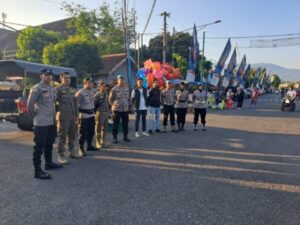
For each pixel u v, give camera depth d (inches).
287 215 179.8
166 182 236.5
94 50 1218.0
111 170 267.9
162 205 191.6
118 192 213.8
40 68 489.7
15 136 444.1
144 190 218.2
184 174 258.5
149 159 307.6
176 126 558.9
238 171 269.9
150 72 799.7
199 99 512.4
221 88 1441.9
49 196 205.5
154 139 421.1
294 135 478.3
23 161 299.4
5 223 165.5
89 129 338.0
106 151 343.6
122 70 1397.6
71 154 309.9
